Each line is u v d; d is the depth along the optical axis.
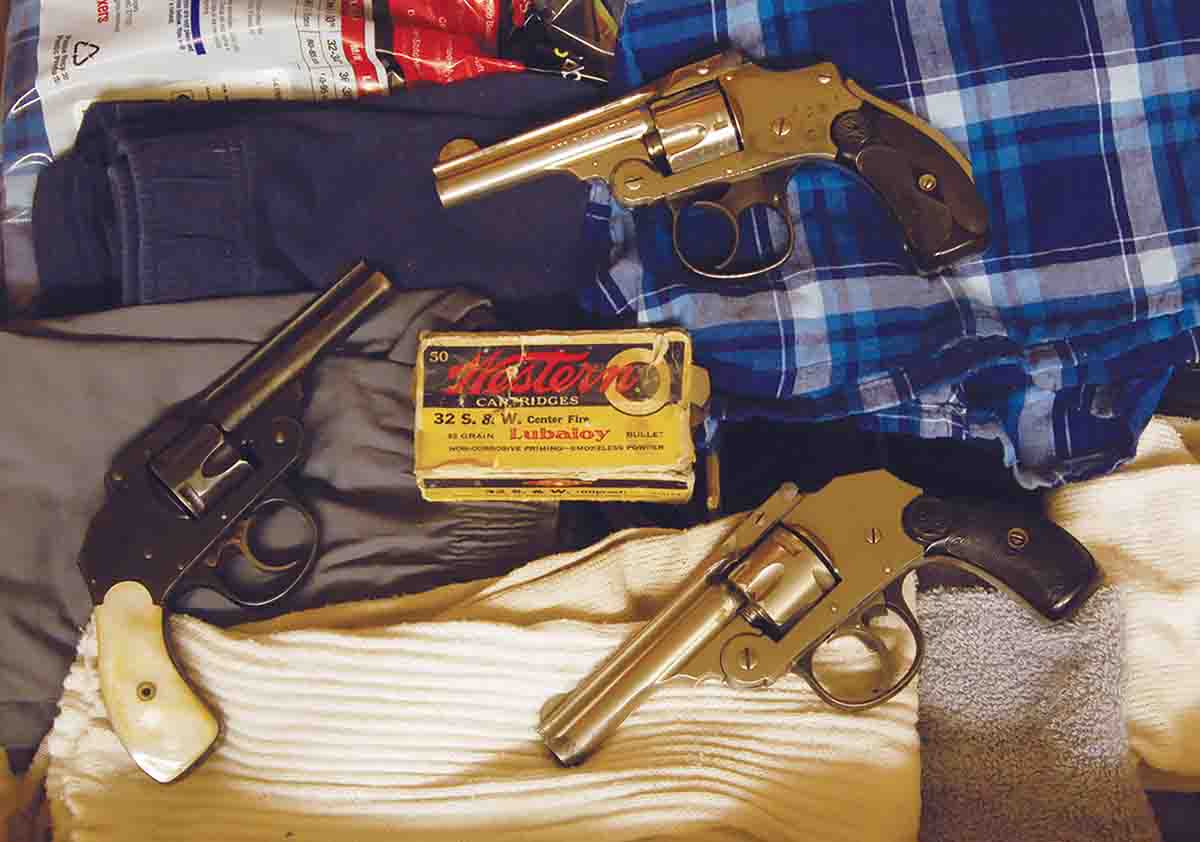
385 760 0.56
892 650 0.58
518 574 0.58
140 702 0.55
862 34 0.61
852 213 0.61
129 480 0.57
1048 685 0.58
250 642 0.56
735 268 0.61
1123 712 0.58
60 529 0.58
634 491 0.58
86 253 0.61
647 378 0.58
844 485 0.57
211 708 0.56
